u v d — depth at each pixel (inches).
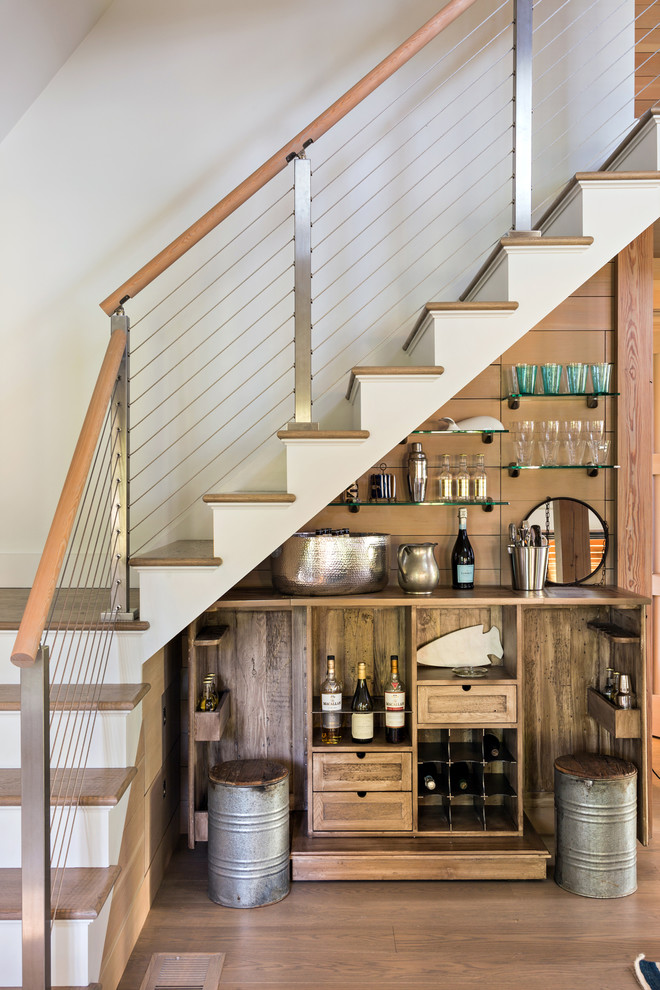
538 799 130.1
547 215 116.3
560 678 130.3
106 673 102.3
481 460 126.1
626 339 128.8
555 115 136.6
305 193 105.6
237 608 130.0
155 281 139.2
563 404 130.8
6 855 87.4
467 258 138.0
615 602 115.0
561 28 136.9
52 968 76.2
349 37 138.6
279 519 104.0
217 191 139.4
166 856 118.6
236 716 130.6
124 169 139.6
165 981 87.4
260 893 105.2
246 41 139.3
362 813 116.6
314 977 88.7
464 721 116.3
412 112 138.5
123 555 103.9
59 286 139.9
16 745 94.7
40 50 128.4
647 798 115.8
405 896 107.9
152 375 139.7
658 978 87.0
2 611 108.9
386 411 103.2
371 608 129.9
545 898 107.1
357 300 138.2
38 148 139.4
